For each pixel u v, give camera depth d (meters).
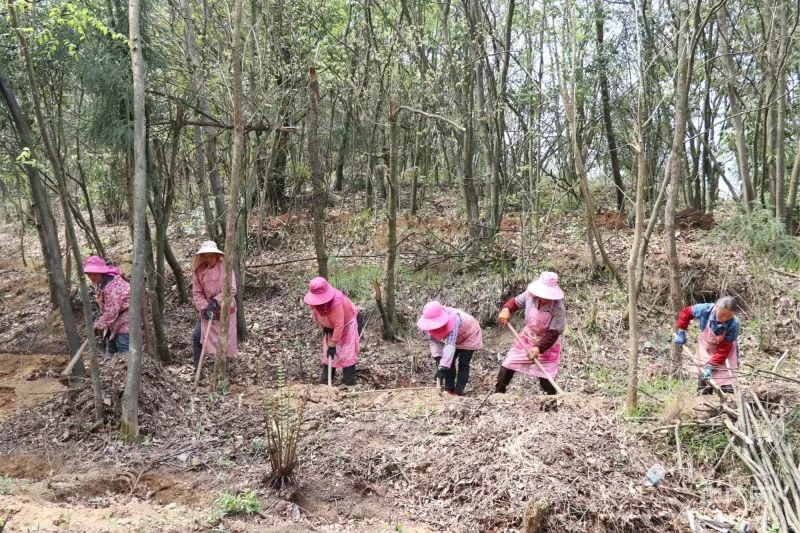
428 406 5.66
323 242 8.30
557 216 12.26
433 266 10.43
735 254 9.97
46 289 10.95
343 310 6.91
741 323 8.63
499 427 4.90
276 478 4.26
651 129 11.47
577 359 8.20
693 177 12.66
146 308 6.89
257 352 8.36
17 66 5.97
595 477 4.34
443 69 10.13
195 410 5.58
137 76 4.71
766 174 12.26
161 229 8.01
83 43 6.20
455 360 6.82
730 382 5.57
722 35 10.09
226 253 6.10
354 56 10.78
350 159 13.45
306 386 6.51
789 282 9.20
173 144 7.65
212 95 8.98
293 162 12.41
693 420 4.89
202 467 4.57
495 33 10.37
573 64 8.12
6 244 14.99
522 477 4.25
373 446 4.85
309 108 8.00
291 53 9.52
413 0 11.01
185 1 8.73
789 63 10.61
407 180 15.10
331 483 4.40
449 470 4.47
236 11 5.75
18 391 6.49
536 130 9.88
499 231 10.48
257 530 3.69
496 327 9.13
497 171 10.41
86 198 7.75
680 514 4.15
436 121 11.21
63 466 4.58
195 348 7.18
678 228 11.35
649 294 9.12
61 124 7.06
